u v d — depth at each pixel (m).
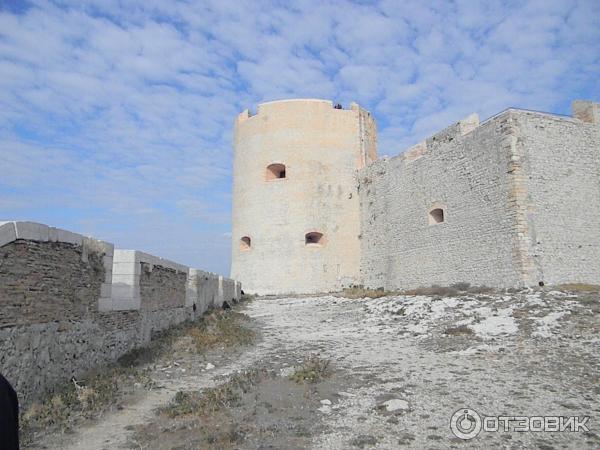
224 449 4.48
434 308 13.38
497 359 8.04
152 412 5.75
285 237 26.00
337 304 18.58
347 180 26.83
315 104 27.28
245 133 28.39
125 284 8.95
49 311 5.97
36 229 5.65
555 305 11.15
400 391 6.34
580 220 14.98
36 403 5.47
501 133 15.05
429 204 18.86
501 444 4.52
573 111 16.88
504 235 14.71
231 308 18.72
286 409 5.72
